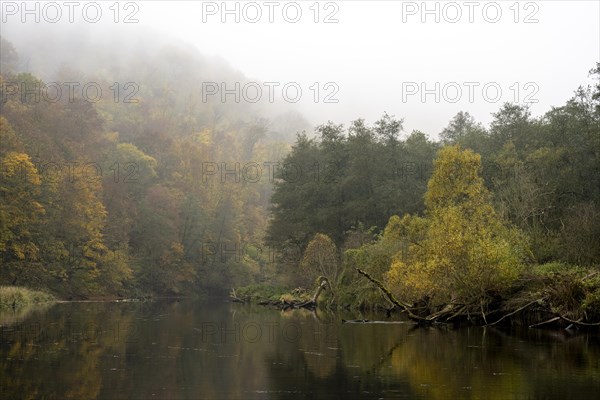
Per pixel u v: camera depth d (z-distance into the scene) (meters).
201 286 98.38
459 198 38.84
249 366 18.30
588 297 26.48
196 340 24.73
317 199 63.62
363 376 16.66
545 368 17.70
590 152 48.47
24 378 15.91
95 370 17.30
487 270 29.56
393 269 33.69
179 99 181.88
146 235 88.75
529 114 66.12
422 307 32.59
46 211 66.44
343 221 60.97
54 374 16.53
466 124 86.00
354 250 46.19
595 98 45.38
